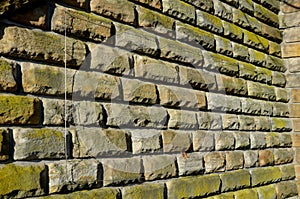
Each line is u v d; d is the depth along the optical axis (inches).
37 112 68.9
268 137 135.0
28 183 65.4
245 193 117.9
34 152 67.2
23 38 68.4
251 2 138.4
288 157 143.7
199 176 101.9
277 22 152.6
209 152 106.7
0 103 63.9
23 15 69.1
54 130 71.0
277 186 134.8
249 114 128.4
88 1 80.7
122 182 81.6
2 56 65.9
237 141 119.0
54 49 72.9
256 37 137.9
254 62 135.0
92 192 75.2
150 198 86.6
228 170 113.3
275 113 141.6
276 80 145.4
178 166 96.0
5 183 62.5
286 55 152.1
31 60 69.7
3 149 63.2
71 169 72.3
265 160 131.4
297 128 147.8
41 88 70.0
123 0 88.5
